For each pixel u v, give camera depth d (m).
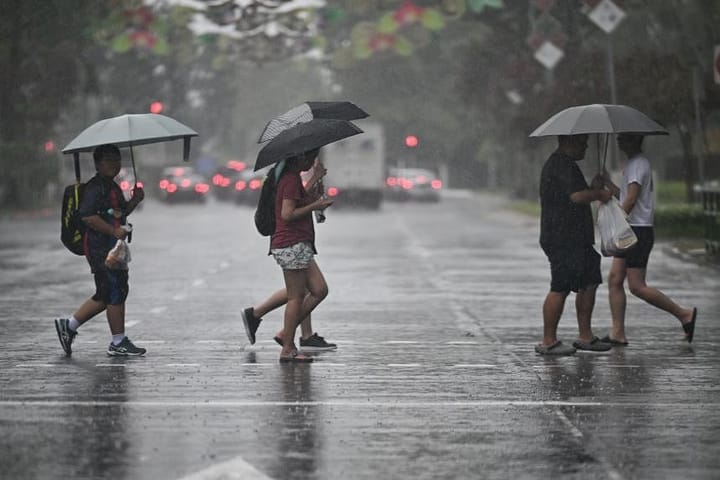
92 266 34.84
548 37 108.81
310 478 20.94
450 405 27.45
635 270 36.50
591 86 107.38
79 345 37.44
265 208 33.75
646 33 105.81
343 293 53.22
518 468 21.59
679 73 94.62
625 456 22.48
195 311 46.84
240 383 30.44
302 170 33.38
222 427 25.12
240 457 22.45
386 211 155.88
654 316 43.94
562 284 34.56
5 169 160.00
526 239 93.62
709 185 87.75
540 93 121.00
